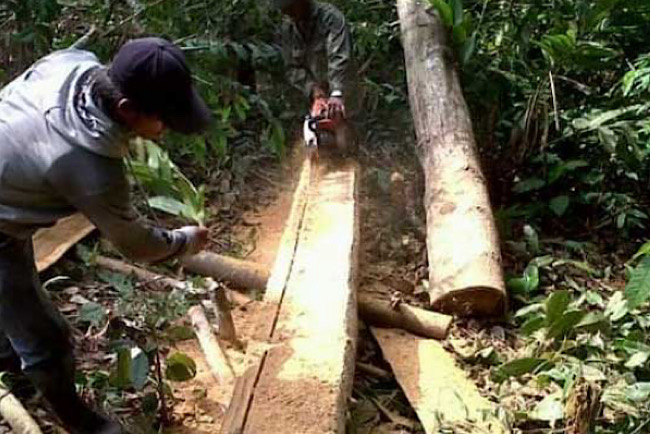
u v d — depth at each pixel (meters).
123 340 3.43
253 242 4.92
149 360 3.36
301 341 3.46
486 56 5.93
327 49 5.42
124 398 3.37
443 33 5.96
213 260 4.46
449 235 4.48
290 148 6.16
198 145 5.39
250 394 3.11
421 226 5.23
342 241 4.33
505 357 3.90
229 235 5.02
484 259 4.26
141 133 2.53
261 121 6.31
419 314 4.09
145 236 2.68
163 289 4.25
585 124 5.30
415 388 3.62
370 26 6.73
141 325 3.84
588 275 4.88
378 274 4.70
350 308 3.76
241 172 5.68
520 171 5.58
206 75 5.47
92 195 2.48
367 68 6.66
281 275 4.00
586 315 3.96
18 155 2.52
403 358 3.85
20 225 2.68
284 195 5.63
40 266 4.19
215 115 5.51
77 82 2.52
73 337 3.76
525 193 5.59
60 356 3.01
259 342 3.50
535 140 5.46
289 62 5.70
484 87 5.71
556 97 5.60
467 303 4.17
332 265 4.08
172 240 2.82
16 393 3.39
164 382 3.46
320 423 2.98
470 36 5.89
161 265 4.47
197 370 3.67
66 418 3.09
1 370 3.36
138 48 2.43
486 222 4.54
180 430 3.29
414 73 5.73
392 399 3.64
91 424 3.10
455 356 3.91
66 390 3.05
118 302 4.04
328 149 5.32
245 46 6.27
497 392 3.64
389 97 6.23
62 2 5.85
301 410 3.03
